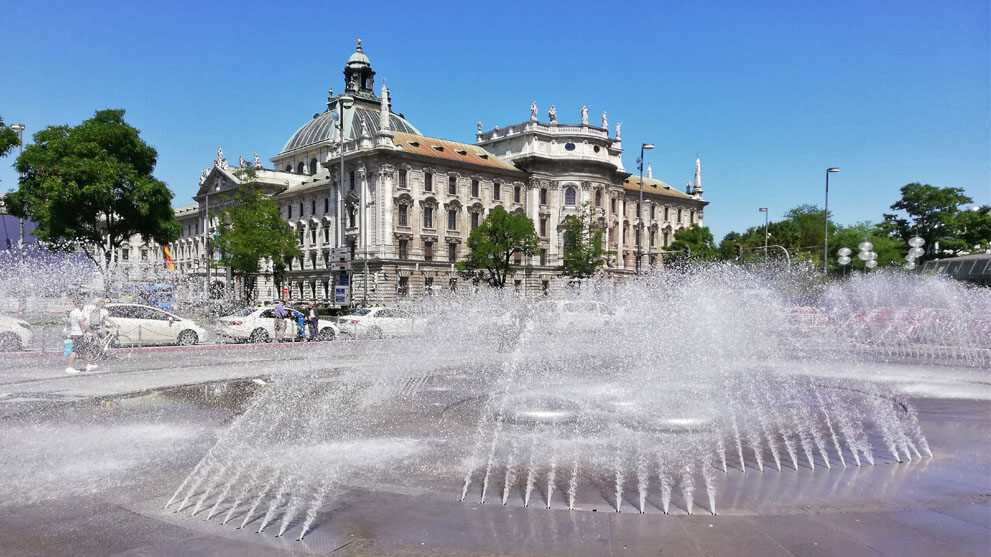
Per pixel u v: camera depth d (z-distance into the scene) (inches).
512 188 3093.0
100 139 1941.4
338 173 2918.3
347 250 2172.7
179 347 902.4
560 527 215.2
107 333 770.8
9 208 1999.3
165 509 236.7
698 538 204.1
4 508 237.9
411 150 2778.1
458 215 2910.9
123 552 195.9
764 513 227.9
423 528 214.8
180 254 4232.3
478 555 192.1
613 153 3393.2
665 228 3907.5
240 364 720.3
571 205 3117.6
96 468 290.8
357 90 3779.5
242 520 224.4
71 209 1909.4
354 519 223.9
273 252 2466.8
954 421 389.4
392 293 2655.0
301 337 1083.9
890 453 312.7
